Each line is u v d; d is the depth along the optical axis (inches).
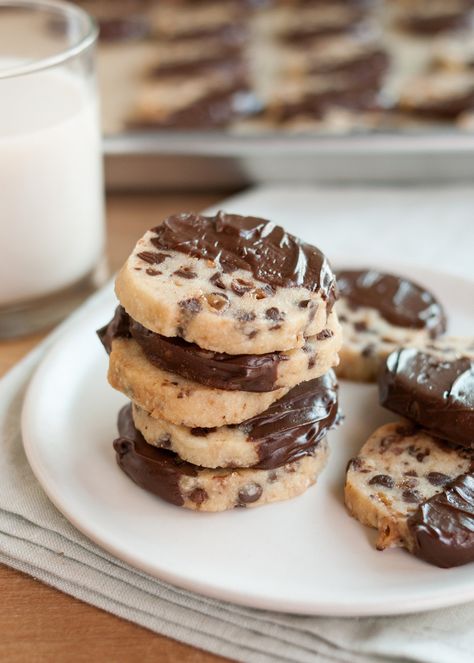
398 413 12.9
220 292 11.7
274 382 11.7
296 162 18.7
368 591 11.2
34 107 14.8
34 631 11.5
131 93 21.8
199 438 11.9
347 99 20.8
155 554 11.6
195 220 12.5
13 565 12.1
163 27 25.0
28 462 13.0
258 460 12.0
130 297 11.8
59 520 12.2
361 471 12.3
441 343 13.8
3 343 15.5
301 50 23.9
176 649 11.4
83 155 15.4
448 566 11.5
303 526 12.0
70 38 16.3
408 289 15.2
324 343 11.9
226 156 18.5
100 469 12.6
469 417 12.4
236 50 23.6
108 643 11.4
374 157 18.7
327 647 11.1
